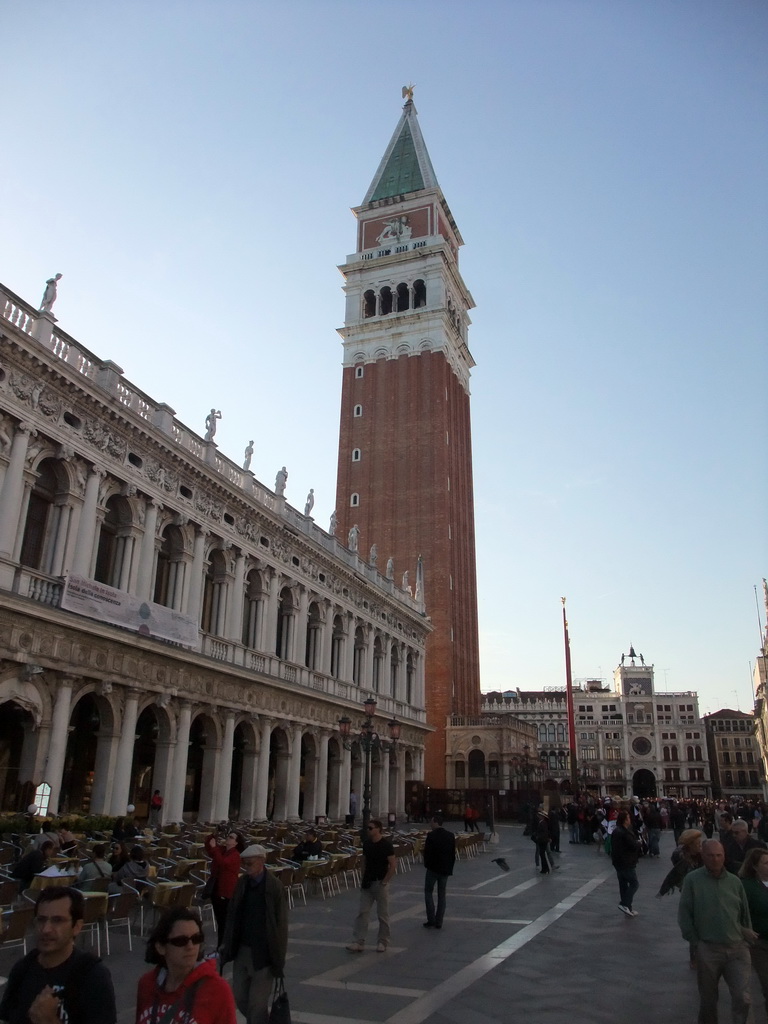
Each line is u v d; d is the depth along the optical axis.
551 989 13.06
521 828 65.88
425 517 95.56
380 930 15.88
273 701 47.31
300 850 23.89
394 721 37.66
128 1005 11.88
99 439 34.62
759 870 10.80
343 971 14.08
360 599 63.69
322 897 23.09
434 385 100.50
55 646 30.52
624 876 20.70
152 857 22.12
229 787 42.00
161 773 37.16
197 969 6.31
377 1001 12.21
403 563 94.56
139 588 36.75
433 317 102.88
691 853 15.70
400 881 27.53
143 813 39.25
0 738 31.36
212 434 43.88
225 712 42.41
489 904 22.48
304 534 52.12
